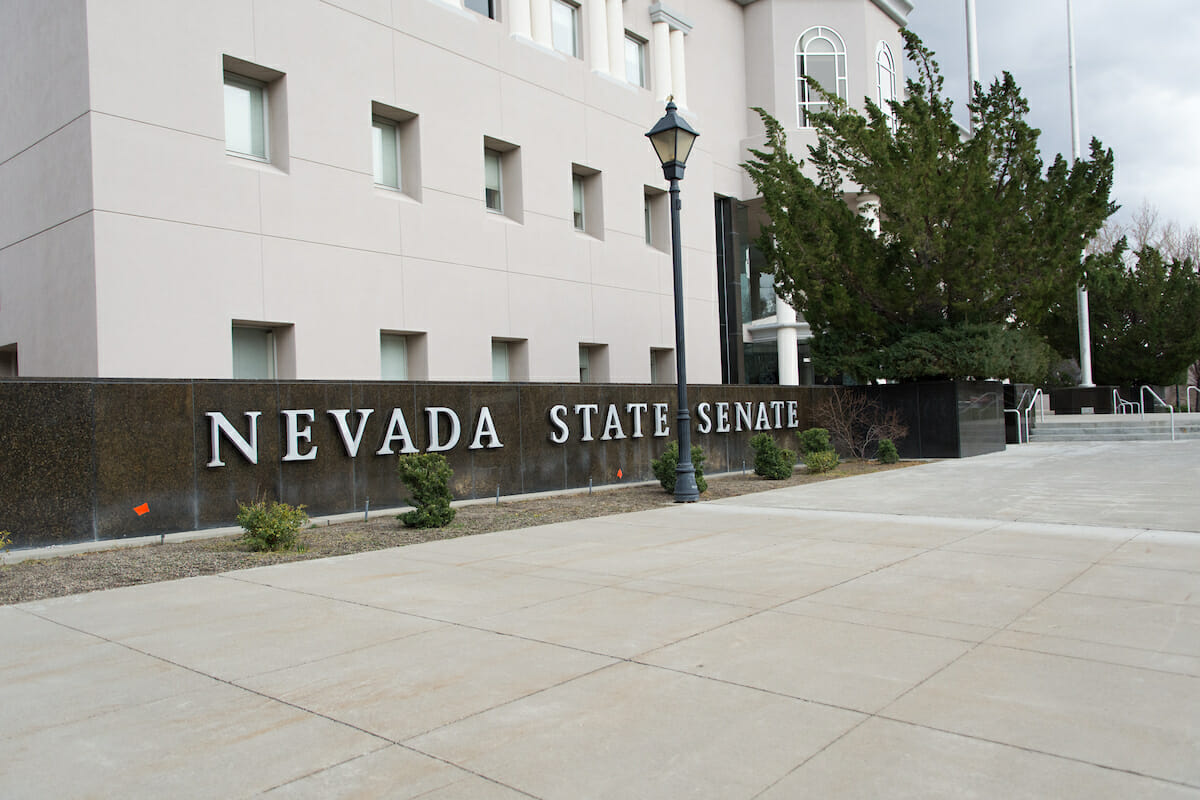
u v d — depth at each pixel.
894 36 35.44
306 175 15.84
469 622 6.17
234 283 14.68
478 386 14.27
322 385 12.10
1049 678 4.64
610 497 14.88
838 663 5.00
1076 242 20.91
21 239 14.78
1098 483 14.16
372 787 3.53
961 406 21.36
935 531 9.81
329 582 7.73
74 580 8.04
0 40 15.39
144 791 3.54
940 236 19.64
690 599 6.73
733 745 3.87
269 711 4.43
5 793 3.54
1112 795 3.30
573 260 21.56
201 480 10.79
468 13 19.25
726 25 31.77
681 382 13.91
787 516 11.58
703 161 26.66
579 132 22.00
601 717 4.25
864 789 3.41
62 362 13.83
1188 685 4.48
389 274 17.17
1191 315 36.94
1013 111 20.81
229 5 14.83
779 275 22.33
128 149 13.44
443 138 18.44
